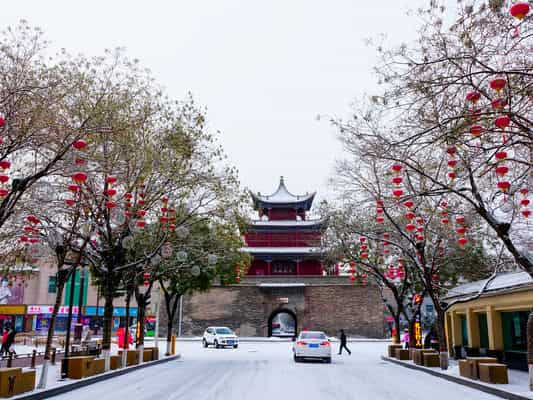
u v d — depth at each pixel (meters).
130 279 20.50
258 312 50.72
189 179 18.80
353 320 49.91
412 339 22.98
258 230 56.94
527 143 9.56
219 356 27.25
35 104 12.75
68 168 12.72
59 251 15.40
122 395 12.18
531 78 9.28
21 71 12.34
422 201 18.41
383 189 19.30
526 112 9.82
